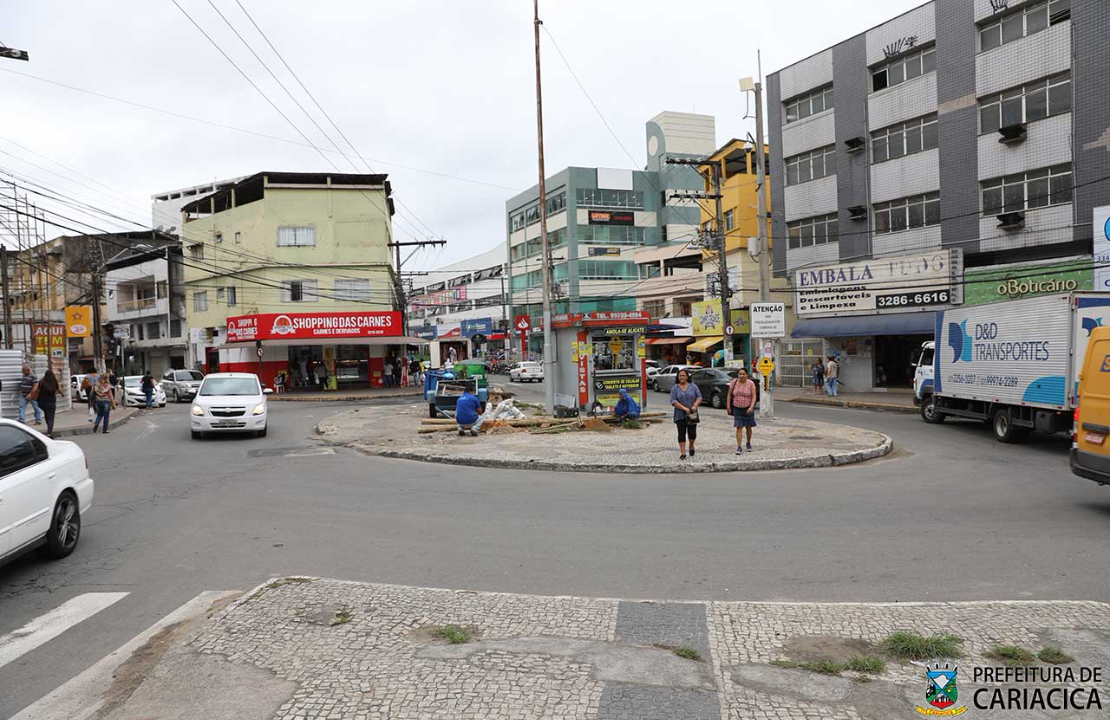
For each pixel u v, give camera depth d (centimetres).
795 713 346
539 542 715
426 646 429
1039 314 1407
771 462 1218
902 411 2402
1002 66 2562
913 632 443
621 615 479
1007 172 2558
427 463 1322
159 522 842
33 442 679
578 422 1747
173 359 5019
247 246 4209
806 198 3294
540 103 2006
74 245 5578
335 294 4219
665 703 355
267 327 3834
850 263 3058
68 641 490
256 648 432
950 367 1772
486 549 692
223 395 1794
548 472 1203
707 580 585
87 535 787
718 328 3894
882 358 3125
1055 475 1110
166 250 4625
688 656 411
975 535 721
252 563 662
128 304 5378
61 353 3550
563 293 5862
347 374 4159
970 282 2638
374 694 368
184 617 525
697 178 6297
